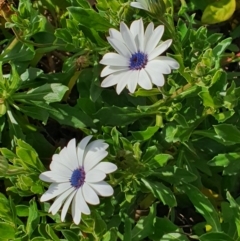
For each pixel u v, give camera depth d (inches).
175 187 11.9
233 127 11.2
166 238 11.5
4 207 11.4
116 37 10.3
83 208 9.7
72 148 10.4
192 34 12.2
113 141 11.4
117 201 12.0
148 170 11.1
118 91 10.1
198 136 12.1
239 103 12.5
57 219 11.7
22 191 11.4
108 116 12.1
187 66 12.3
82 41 12.3
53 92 12.3
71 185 10.1
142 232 11.6
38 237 11.0
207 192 12.7
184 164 12.2
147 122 12.7
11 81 12.3
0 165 10.6
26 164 11.1
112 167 9.9
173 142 12.0
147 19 12.3
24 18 12.6
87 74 12.9
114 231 10.8
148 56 10.1
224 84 10.9
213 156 12.4
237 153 11.5
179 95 11.3
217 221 11.3
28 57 13.0
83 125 12.4
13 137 12.5
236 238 11.2
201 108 12.2
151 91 11.3
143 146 12.4
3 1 12.5
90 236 11.2
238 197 11.9
